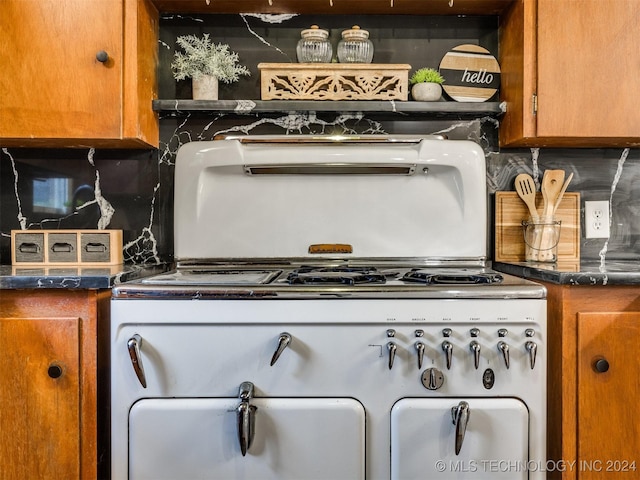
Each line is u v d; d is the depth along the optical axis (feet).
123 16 4.57
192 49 5.09
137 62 4.62
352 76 5.01
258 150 4.76
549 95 4.66
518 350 3.45
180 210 4.91
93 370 3.67
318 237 4.99
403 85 5.03
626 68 4.64
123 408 3.44
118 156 5.41
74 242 4.82
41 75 4.51
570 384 3.79
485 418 3.41
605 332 3.77
